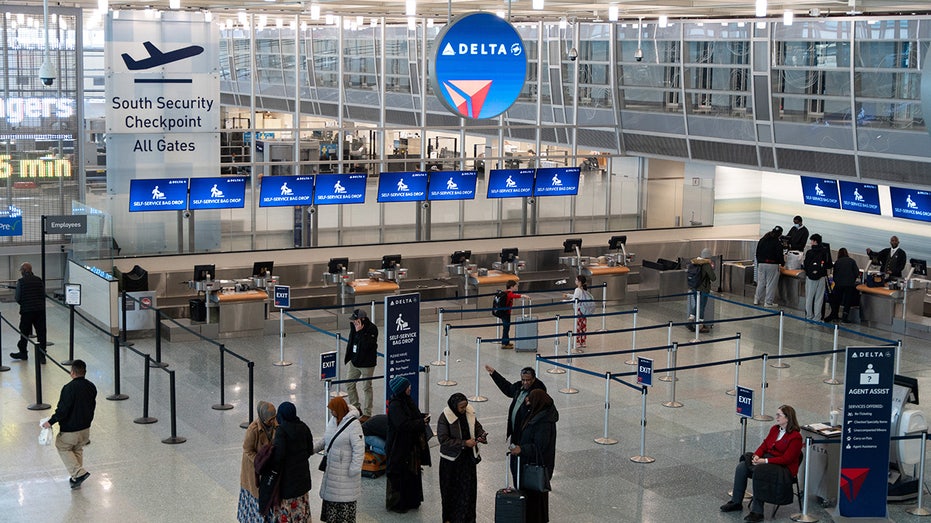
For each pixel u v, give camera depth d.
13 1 21.77
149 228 22.31
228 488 12.45
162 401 15.85
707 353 19.78
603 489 12.72
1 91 21.92
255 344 19.81
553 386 17.27
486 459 13.66
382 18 25.80
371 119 31.80
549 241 26.39
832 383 17.78
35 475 12.77
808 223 27.67
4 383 16.55
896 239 23.03
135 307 19.77
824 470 12.24
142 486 12.48
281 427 10.27
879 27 22.02
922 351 20.33
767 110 24.94
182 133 22.48
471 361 18.80
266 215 23.34
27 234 22.47
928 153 21.84
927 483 13.10
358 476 10.72
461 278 23.81
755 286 25.41
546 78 30.14
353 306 19.98
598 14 26.55
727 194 28.59
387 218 24.64
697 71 26.28
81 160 22.69
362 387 16.75
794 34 23.80
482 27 13.94
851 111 23.16
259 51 33.22
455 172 25.09
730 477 13.23
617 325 22.17
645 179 27.61
